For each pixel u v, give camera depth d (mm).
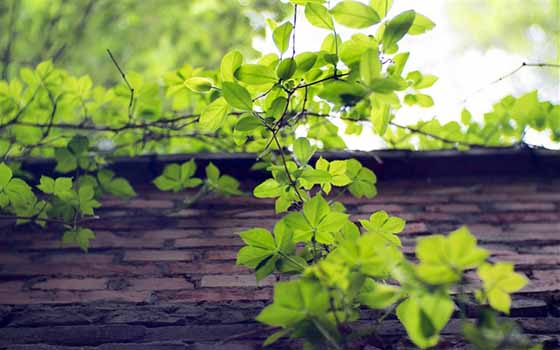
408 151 3543
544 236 3238
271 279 2977
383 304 2299
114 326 2781
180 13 6340
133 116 3674
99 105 3703
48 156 3605
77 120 3920
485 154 3543
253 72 2727
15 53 5625
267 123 2781
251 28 6020
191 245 3176
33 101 3646
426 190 3514
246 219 3334
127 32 6289
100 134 3703
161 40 6277
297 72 2760
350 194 3480
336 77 2734
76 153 3311
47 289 2943
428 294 2195
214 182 3355
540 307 2846
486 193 3492
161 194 3467
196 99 3666
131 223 3297
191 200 3361
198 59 6121
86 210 3074
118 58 6184
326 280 2332
